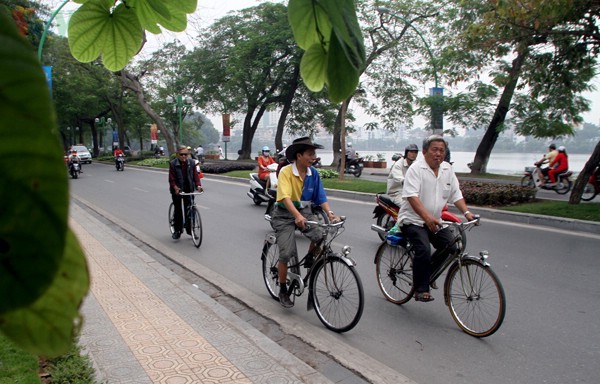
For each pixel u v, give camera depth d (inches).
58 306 14.0
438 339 168.7
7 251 12.8
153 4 35.3
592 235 329.1
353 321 169.0
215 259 282.5
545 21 372.8
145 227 386.6
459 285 179.6
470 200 447.8
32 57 12.4
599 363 148.6
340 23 24.2
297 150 184.4
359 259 274.7
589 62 412.2
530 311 190.5
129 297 198.2
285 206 192.7
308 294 197.5
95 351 145.9
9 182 12.4
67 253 13.2
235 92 1244.5
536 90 445.7
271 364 139.2
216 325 167.9
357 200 541.0
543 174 596.7
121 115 1612.9
